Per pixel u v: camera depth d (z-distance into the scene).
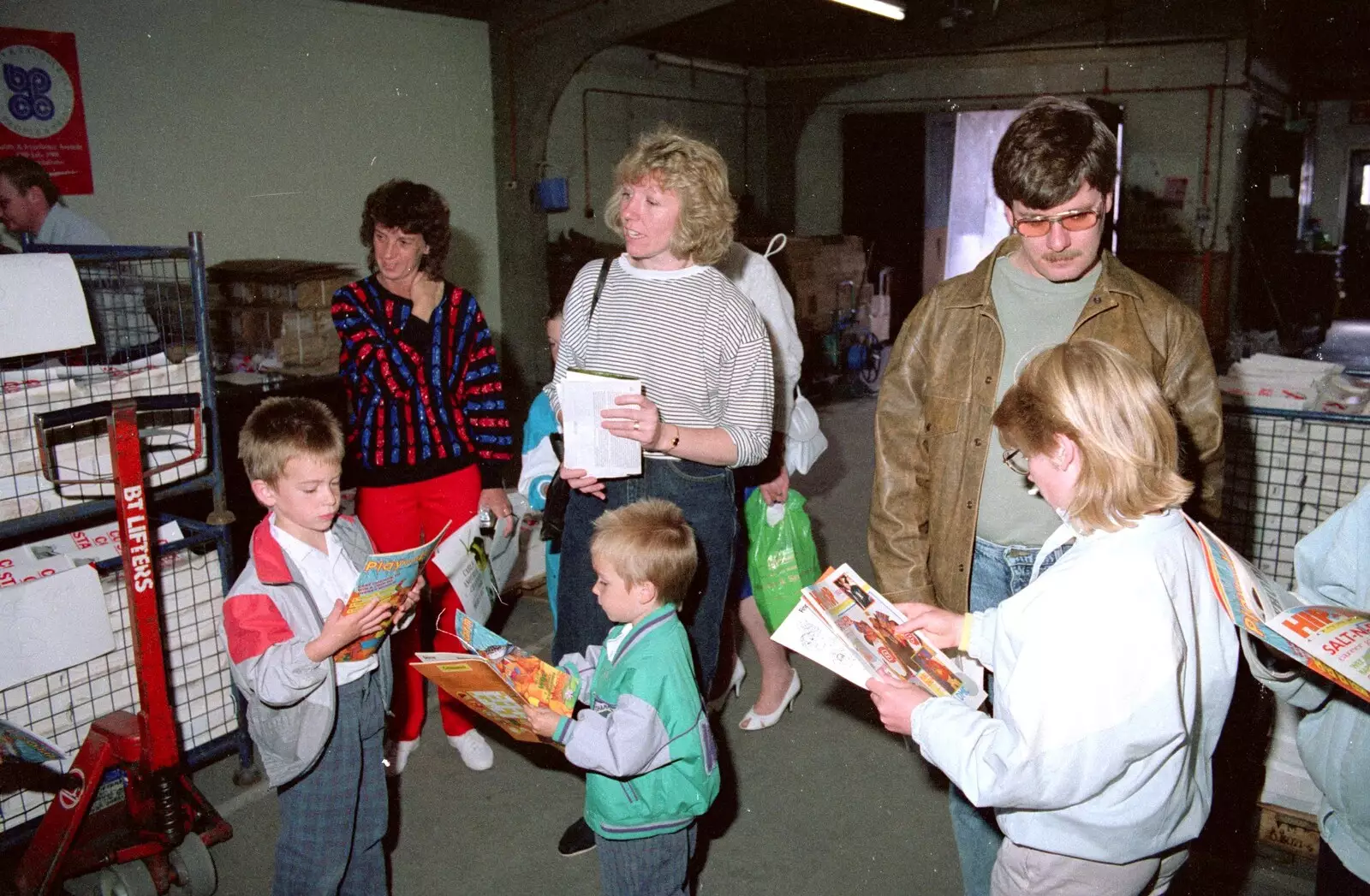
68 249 2.87
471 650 2.07
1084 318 1.93
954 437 2.05
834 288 9.58
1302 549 1.66
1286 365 3.22
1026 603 1.38
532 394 8.42
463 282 8.09
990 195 12.95
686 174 2.22
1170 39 10.12
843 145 12.09
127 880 2.38
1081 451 1.32
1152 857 1.44
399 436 2.91
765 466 2.96
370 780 2.18
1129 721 1.25
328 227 6.99
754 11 9.64
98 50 5.57
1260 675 1.56
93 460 2.60
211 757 2.91
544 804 2.91
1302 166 13.53
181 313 2.84
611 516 2.02
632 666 1.96
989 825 1.96
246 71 6.35
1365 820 1.52
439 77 7.66
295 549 2.03
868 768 3.07
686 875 2.14
